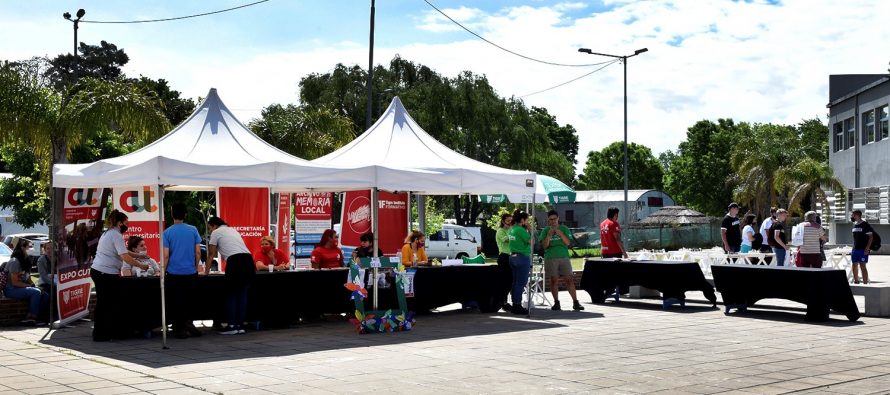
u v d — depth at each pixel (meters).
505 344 11.73
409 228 18.28
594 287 17.55
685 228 48.31
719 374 9.43
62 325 13.67
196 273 12.54
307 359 10.52
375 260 13.39
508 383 8.93
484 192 14.95
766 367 9.88
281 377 9.30
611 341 11.99
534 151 48.44
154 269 13.40
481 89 46.31
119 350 11.29
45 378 9.24
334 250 15.02
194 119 14.27
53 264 13.57
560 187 20.16
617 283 17.28
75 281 14.15
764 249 20.41
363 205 18.20
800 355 10.75
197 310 12.73
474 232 39.06
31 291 13.88
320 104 42.59
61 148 20.08
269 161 13.09
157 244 15.68
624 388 8.67
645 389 8.62
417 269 14.92
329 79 44.59
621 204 54.22
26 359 10.55
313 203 18.69
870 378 9.21
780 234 18.16
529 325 13.84
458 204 48.22
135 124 20.41
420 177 13.90
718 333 12.83
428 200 37.19
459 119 45.53
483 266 15.65
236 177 12.34
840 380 9.09
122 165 12.30
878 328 13.43
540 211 55.59
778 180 46.88
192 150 13.34
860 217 20.86
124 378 9.24
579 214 55.28
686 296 18.89
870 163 42.69
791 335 12.62
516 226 15.43
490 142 46.56
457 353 10.95
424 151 15.43
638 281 16.88
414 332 13.01
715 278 15.66
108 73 75.25
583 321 14.38
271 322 13.41
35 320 13.90
